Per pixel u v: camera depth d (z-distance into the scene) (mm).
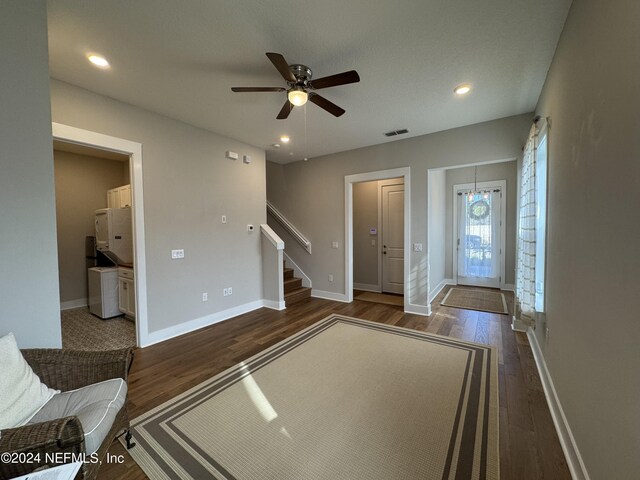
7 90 1529
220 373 2561
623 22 1098
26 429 1073
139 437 1759
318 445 1679
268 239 4664
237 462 1561
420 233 4219
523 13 1806
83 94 2684
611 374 1156
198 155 3746
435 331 3541
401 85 2695
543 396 2160
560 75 2027
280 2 1694
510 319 4012
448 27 1923
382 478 1448
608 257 1217
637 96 983
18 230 1569
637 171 983
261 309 4637
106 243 4195
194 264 3725
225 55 2209
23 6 1576
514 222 5922
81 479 1116
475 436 1737
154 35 1969
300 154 5160
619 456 1068
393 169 4402
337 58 2271
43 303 1653
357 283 6254
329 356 2859
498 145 3553
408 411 1980
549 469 1509
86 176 5043
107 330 3742
